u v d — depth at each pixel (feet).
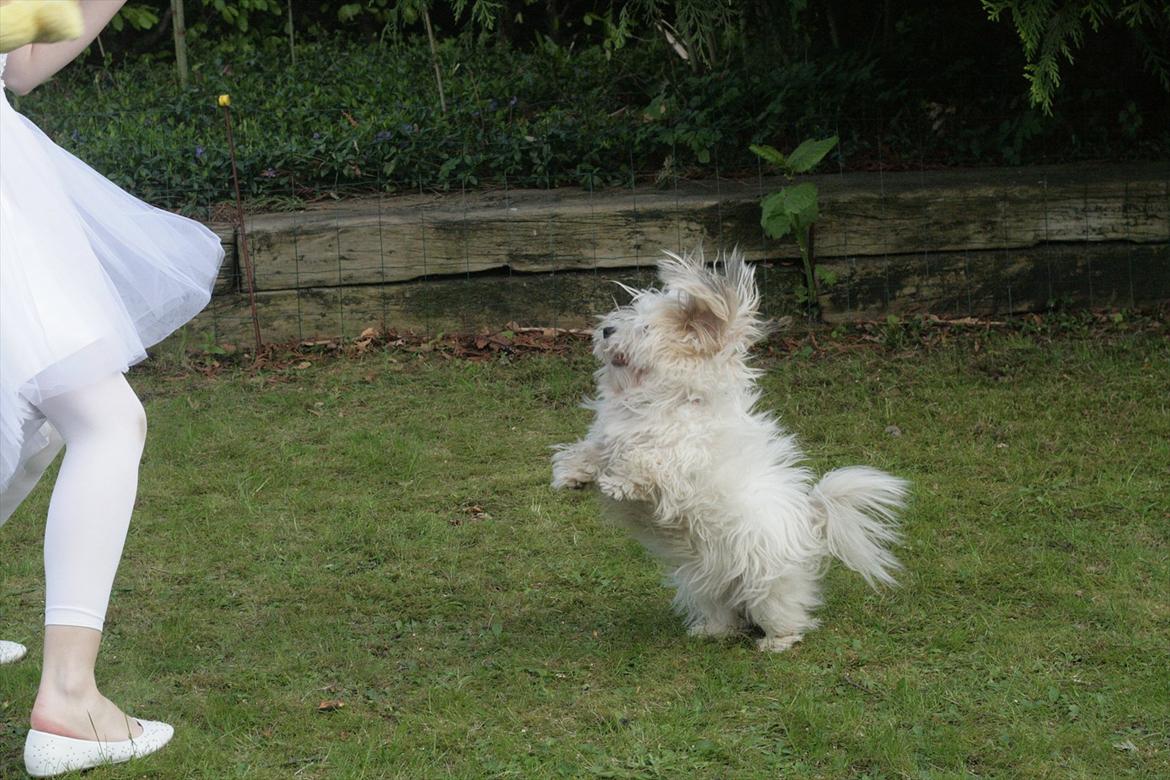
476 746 11.76
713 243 26.50
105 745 11.24
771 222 25.58
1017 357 24.29
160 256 12.64
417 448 20.61
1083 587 15.20
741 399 14.11
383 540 17.16
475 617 14.89
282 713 12.43
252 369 24.89
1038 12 23.49
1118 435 20.34
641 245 26.43
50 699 11.09
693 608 14.73
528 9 45.73
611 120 32.17
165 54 42.93
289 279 25.99
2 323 10.34
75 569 11.10
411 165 29.58
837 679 13.10
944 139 30.45
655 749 11.65
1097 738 11.71
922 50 32.96
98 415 11.30
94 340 10.91
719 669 13.35
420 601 15.29
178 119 34.30
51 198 11.01
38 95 37.78
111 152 29.27
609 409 13.93
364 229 25.95
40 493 18.74
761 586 13.66
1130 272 26.78
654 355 13.35
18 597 15.39
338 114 33.96
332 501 18.56
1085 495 18.07
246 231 25.73
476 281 26.32
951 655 13.58
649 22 34.47
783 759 11.50
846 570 16.03
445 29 45.96
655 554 14.46
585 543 17.07
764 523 13.50
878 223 26.50
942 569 15.79
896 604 14.92
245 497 18.65
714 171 29.25
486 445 20.94
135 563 16.40
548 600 15.40
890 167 29.37
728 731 12.03
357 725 12.21
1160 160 29.04
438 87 33.83
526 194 28.50
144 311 12.56
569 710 12.52
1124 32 30.53
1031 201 26.53
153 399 23.31
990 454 19.84
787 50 34.19
